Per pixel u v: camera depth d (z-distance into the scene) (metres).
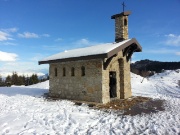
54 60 14.05
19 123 7.20
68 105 11.17
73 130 6.79
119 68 13.90
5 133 6.17
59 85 14.45
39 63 15.79
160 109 10.50
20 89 19.78
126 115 9.10
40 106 10.72
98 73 11.70
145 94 17.83
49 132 6.46
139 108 10.64
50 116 8.41
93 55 11.05
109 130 6.92
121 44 11.88
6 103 11.86
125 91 13.77
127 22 14.21
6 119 7.71
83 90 12.57
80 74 12.83
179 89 24.84
